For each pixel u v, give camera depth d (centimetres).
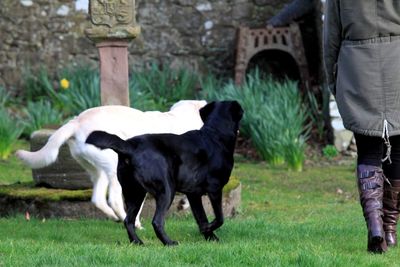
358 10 711
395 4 706
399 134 714
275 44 1820
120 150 738
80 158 951
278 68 1917
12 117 1781
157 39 1959
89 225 938
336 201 1266
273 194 1320
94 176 962
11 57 1947
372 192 724
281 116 1609
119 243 779
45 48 1948
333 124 1662
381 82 707
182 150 761
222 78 1945
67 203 1034
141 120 962
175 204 1042
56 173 1080
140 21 1953
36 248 735
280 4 1953
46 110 1723
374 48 709
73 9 1944
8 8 1941
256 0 1953
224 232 861
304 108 1716
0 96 1841
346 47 725
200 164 770
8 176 1429
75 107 1745
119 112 959
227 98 1702
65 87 1680
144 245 764
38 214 1040
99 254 685
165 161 748
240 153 1664
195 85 1891
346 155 1666
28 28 1945
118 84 1088
